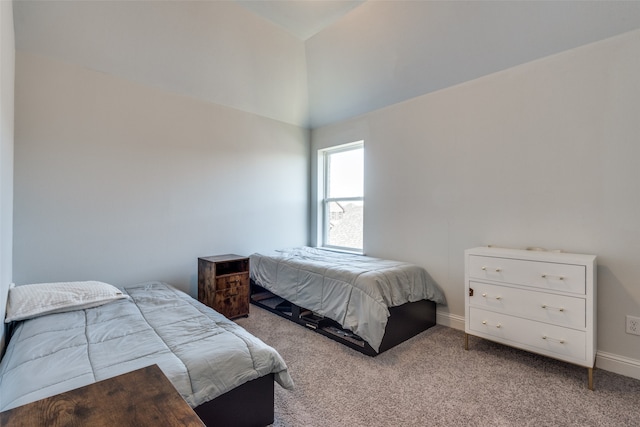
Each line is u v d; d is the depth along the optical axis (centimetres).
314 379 187
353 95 330
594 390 175
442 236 282
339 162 398
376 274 239
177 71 274
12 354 131
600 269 200
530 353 222
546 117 221
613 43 193
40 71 222
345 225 389
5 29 154
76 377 112
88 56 236
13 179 206
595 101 201
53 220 229
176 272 294
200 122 309
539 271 195
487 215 253
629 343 191
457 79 264
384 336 227
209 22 248
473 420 151
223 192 329
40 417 67
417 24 238
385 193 328
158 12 229
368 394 172
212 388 124
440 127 282
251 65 298
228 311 286
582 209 207
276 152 380
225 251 331
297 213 404
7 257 170
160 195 283
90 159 244
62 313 179
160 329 159
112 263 256
